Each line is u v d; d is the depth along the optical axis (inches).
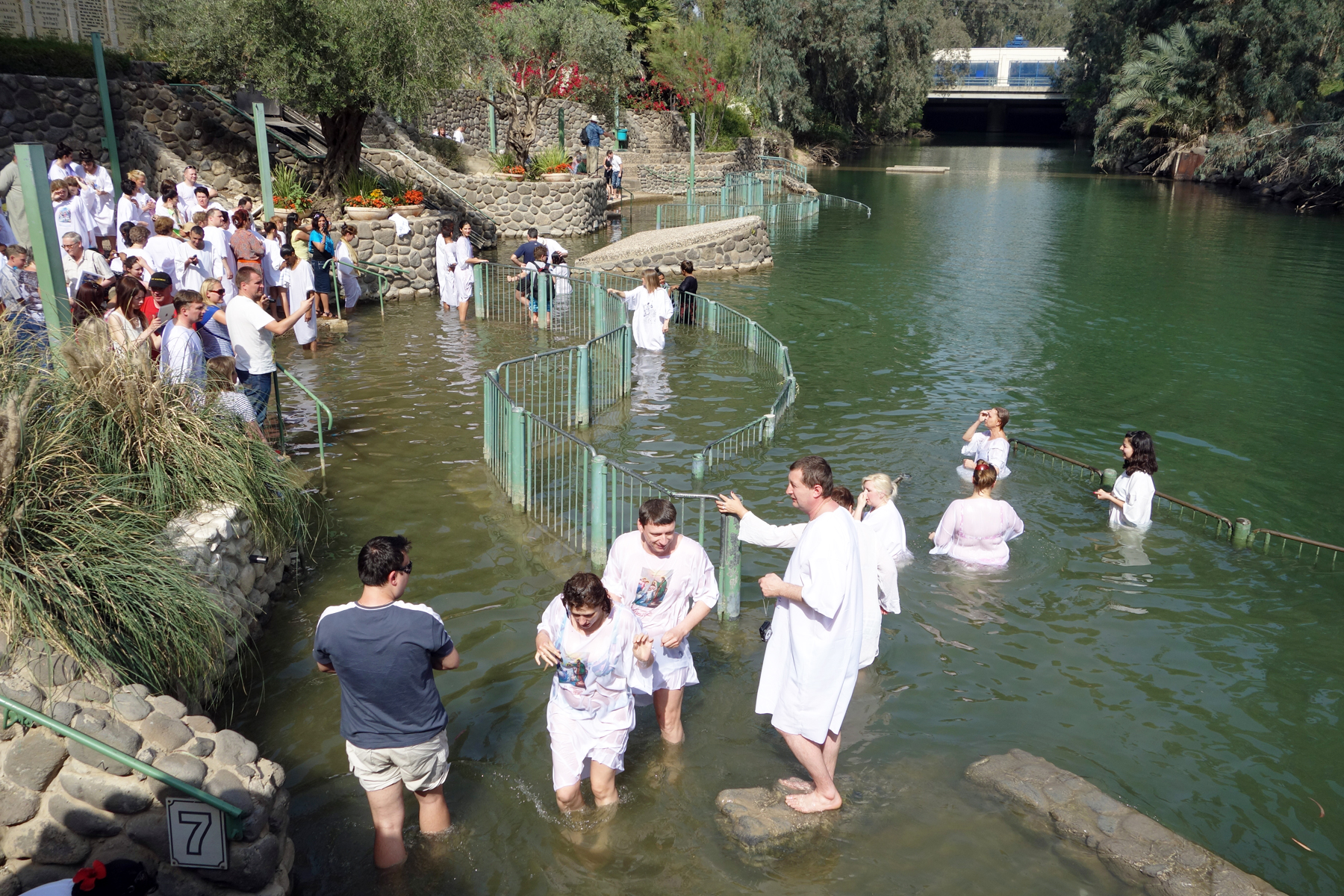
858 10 2063.2
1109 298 765.9
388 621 157.5
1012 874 169.2
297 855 170.2
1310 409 485.1
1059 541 314.2
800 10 2033.7
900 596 273.7
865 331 635.5
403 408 425.1
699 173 1562.5
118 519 200.2
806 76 2199.8
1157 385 523.2
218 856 147.4
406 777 165.3
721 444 401.4
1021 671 237.8
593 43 1040.8
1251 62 1740.9
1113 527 327.6
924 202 1480.1
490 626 247.8
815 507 177.9
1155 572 293.4
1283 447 424.8
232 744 160.1
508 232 982.4
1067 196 1601.9
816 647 177.2
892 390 497.0
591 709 175.3
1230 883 163.9
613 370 460.8
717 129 1710.1
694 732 211.5
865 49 2110.0
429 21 674.2
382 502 323.6
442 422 408.5
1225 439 434.3
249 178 757.9
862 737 209.8
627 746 206.5
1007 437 424.8
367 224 660.1
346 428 397.4
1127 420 459.2
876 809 185.9
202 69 683.4
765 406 457.4
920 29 2272.4
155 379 234.4
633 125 1583.4
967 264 917.2
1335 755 207.5
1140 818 180.4
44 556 175.2
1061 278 852.6
